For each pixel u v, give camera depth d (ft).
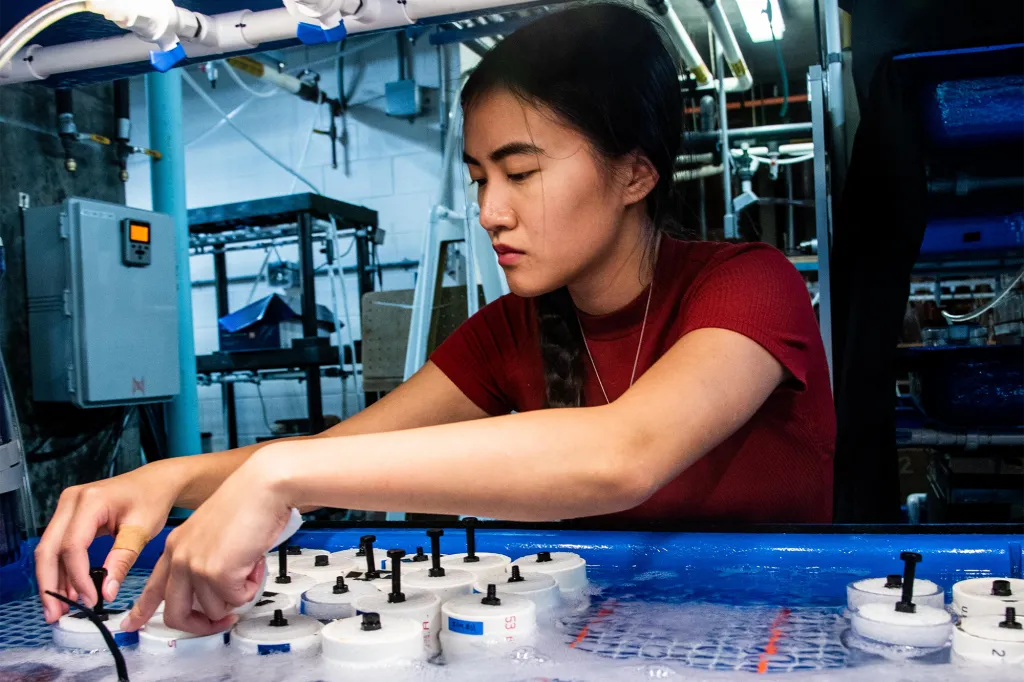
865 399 5.98
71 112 8.79
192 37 3.18
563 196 2.35
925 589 2.02
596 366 3.14
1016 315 7.14
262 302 14.01
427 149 17.92
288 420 16.30
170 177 9.43
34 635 2.21
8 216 8.34
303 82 17.54
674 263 3.00
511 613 1.88
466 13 3.12
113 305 8.48
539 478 1.81
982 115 5.54
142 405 9.28
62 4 2.22
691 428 1.92
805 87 13.74
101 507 2.34
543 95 2.27
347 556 2.80
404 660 1.80
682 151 2.94
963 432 6.71
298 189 18.83
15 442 2.72
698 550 2.57
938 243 6.39
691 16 10.27
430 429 1.91
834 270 6.38
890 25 5.24
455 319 11.79
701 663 1.70
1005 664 1.61
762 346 2.21
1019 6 4.98
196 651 1.99
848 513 6.05
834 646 1.79
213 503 1.86
